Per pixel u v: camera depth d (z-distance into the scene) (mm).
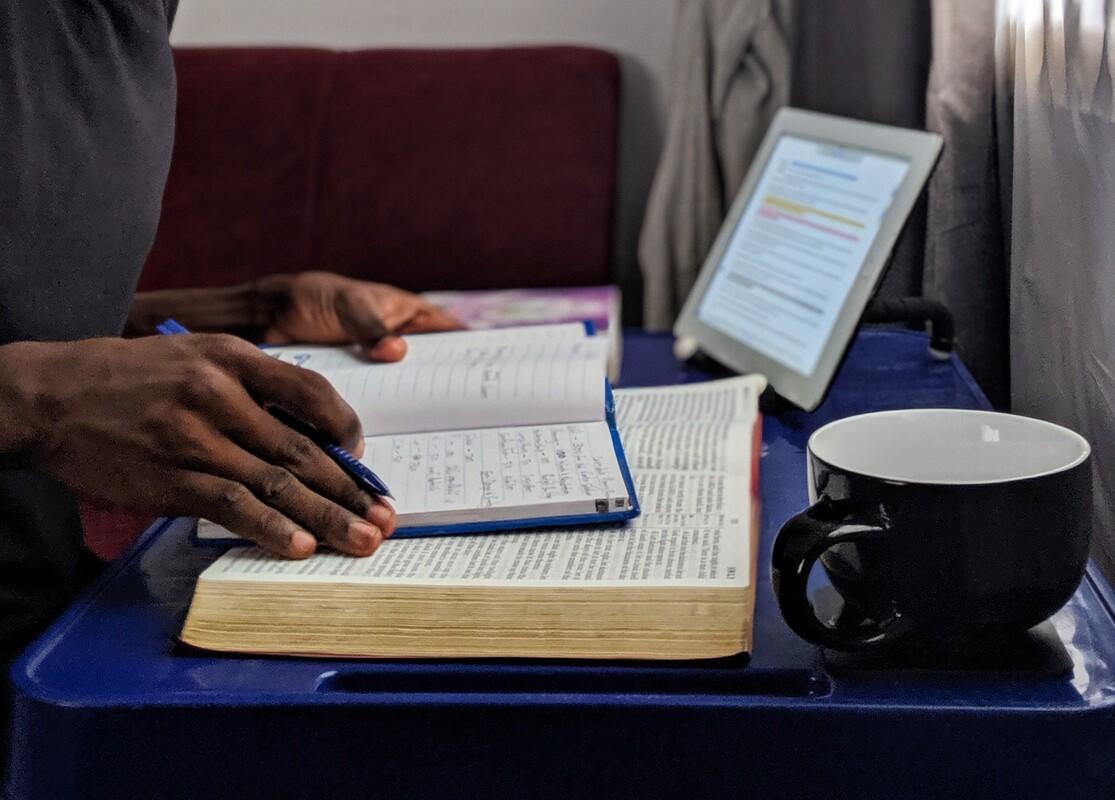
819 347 797
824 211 873
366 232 1433
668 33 1482
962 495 412
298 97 1433
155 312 958
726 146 1291
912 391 835
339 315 862
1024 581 421
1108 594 483
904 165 791
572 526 561
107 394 541
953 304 958
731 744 415
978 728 404
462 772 427
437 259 1435
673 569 492
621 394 833
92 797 437
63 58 717
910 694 418
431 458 614
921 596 426
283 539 525
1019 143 813
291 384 557
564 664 457
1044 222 771
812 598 495
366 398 664
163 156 782
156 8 781
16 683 456
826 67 1068
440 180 1421
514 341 810
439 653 465
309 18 1530
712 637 450
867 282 774
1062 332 752
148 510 544
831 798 414
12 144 687
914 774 409
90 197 721
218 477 535
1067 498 424
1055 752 404
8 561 668
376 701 426
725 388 818
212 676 459
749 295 939
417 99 1423
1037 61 777
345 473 557
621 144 1521
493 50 1443
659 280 1351
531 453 609
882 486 421
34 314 699
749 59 1267
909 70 1009
